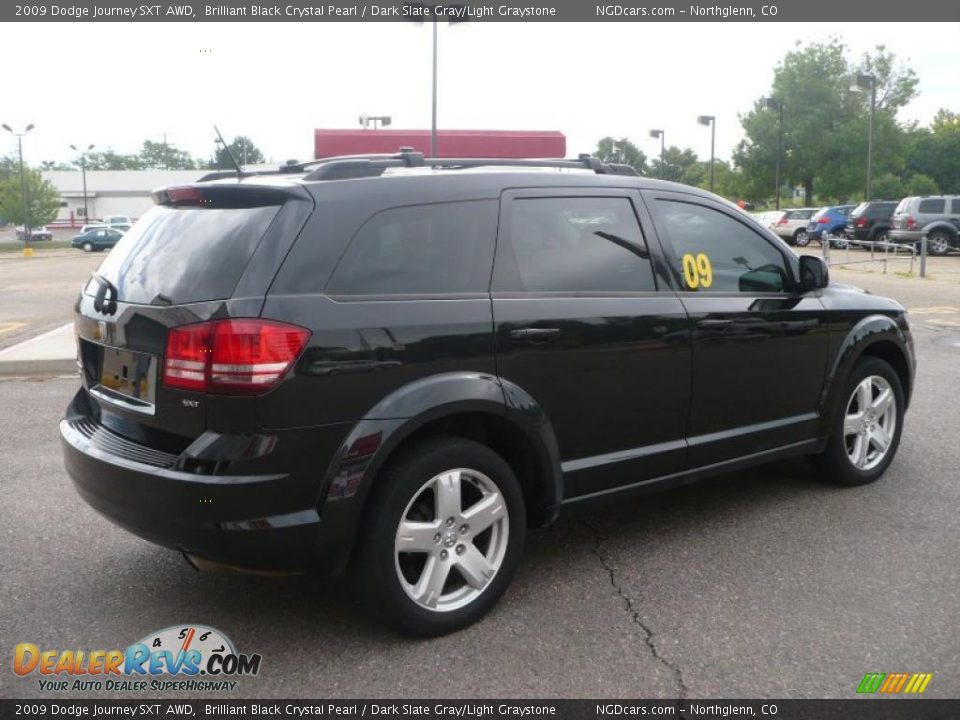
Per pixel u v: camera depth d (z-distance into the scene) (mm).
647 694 3086
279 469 3092
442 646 3426
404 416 3271
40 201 78250
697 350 4238
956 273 20812
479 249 3639
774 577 4016
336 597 3857
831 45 56125
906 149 56312
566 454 3859
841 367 4977
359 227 3350
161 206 3756
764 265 4695
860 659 3301
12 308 15664
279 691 3133
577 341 3789
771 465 5750
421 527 3387
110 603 3812
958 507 4926
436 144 18906
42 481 5480
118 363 3465
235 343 3043
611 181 4172
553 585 3955
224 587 3965
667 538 4504
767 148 57188
